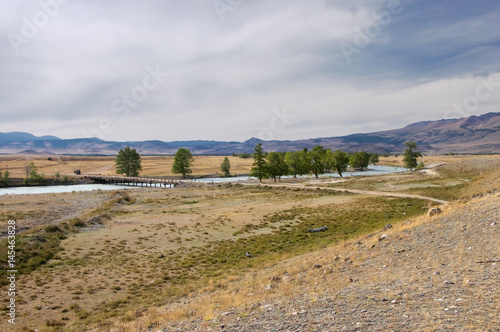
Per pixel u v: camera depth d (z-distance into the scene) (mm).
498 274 10219
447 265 12273
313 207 50594
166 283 20719
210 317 10938
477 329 6906
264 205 54750
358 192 67562
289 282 15477
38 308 16328
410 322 7773
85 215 45875
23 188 114188
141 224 39562
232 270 22562
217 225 39062
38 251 26125
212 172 179250
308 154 120938
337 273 14977
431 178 85250
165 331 10258
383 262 14914
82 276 21641
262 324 9164
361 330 7664
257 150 110688
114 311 15852
